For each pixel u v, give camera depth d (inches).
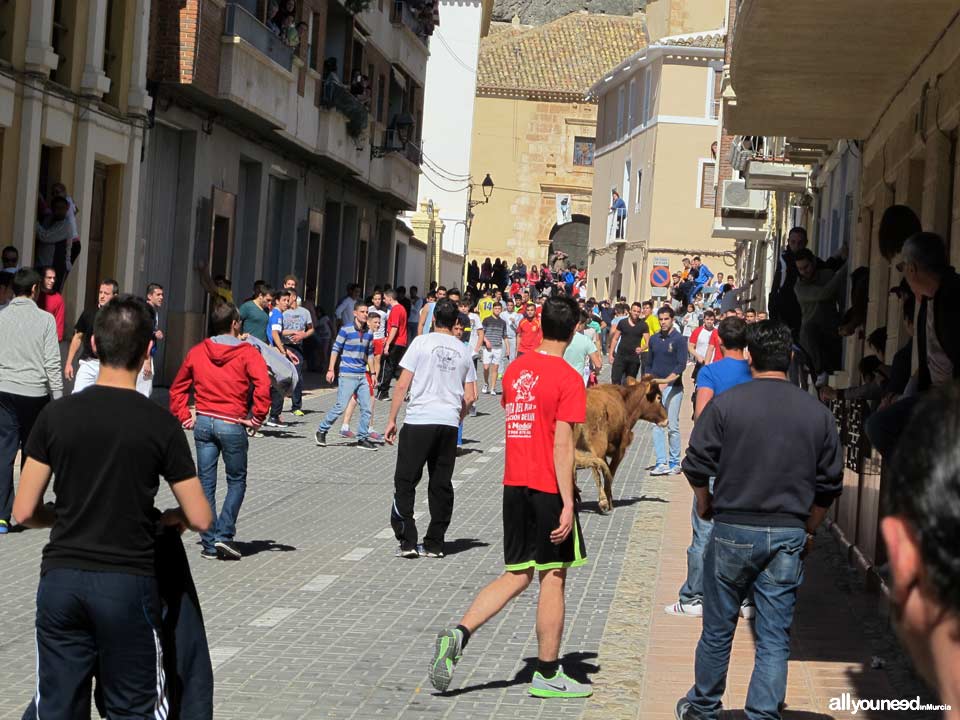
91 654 249.8
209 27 1157.1
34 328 573.6
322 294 1873.8
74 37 987.3
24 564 510.3
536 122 4116.6
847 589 511.8
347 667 383.2
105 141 1042.7
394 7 1957.4
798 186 1255.5
